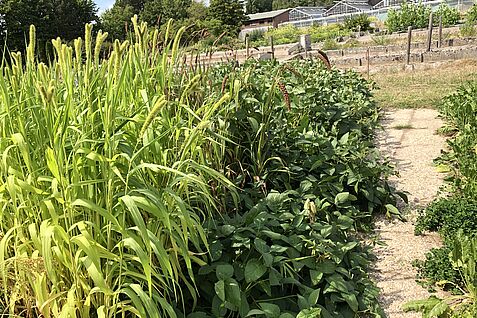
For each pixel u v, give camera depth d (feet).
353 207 12.27
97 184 6.53
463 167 13.99
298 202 10.42
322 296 8.72
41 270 6.01
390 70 45.11
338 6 155.33
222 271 7.43
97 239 6.12
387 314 8.94
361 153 13.92
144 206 5.73
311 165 12.46
